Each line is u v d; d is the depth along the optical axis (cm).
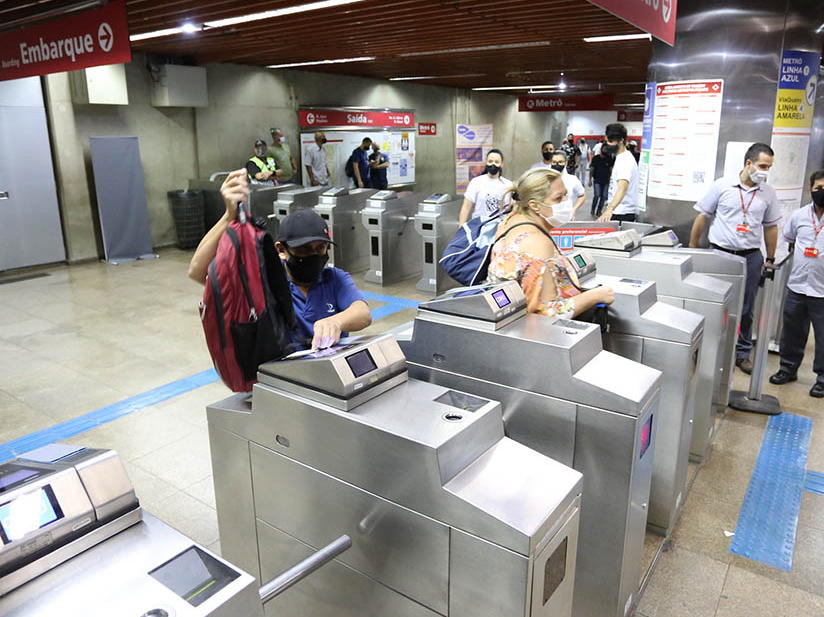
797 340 461
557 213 325
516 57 1034
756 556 282
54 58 386
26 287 767
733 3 473
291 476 197
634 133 2508
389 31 754
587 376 208
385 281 802
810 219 432
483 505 152
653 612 247
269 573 218
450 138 1705
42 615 110
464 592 161
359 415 175
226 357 199
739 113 492
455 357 229
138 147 919
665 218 539
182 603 113
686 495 329
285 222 221
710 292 329
